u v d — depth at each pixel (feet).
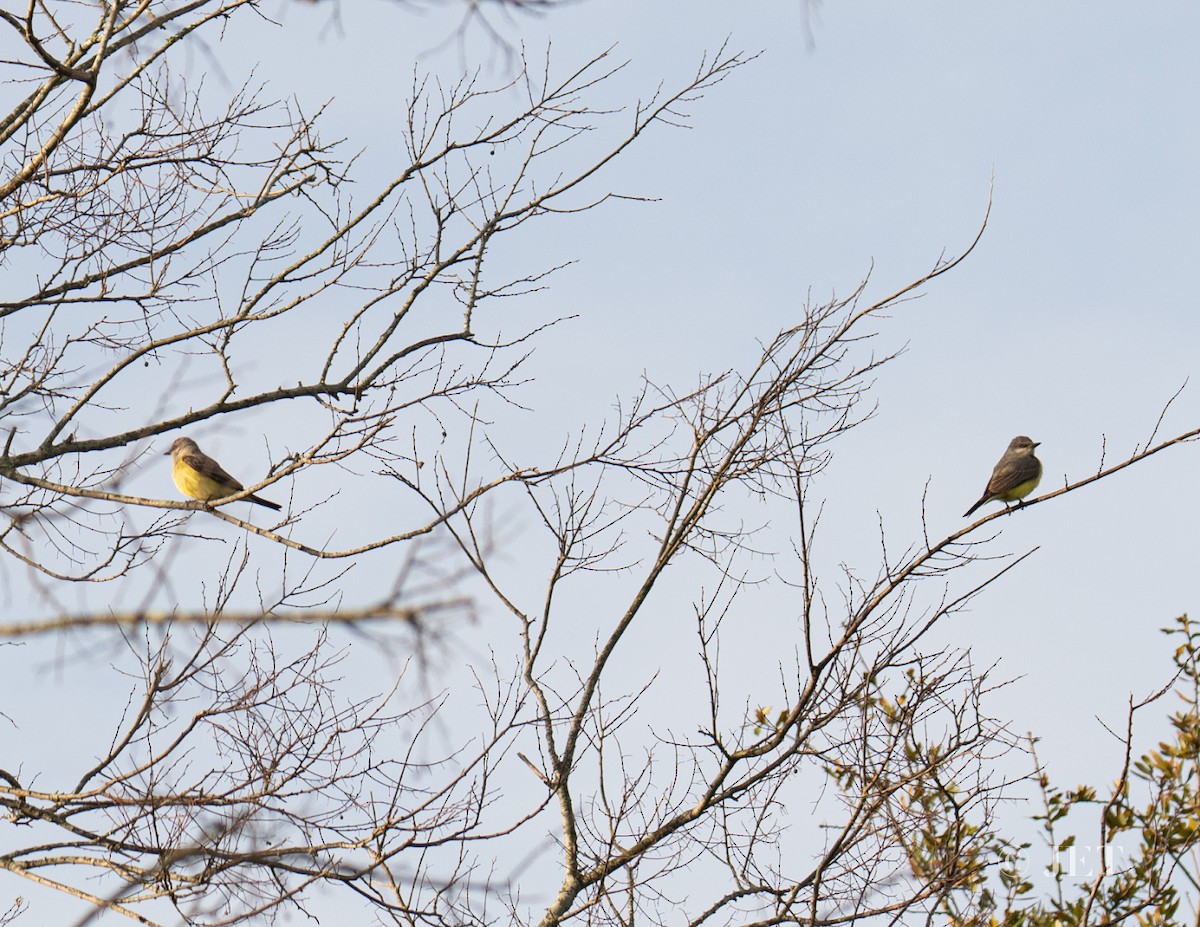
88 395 46.26
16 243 45.83
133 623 26.96
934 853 45.57
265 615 23.81
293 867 32.99
